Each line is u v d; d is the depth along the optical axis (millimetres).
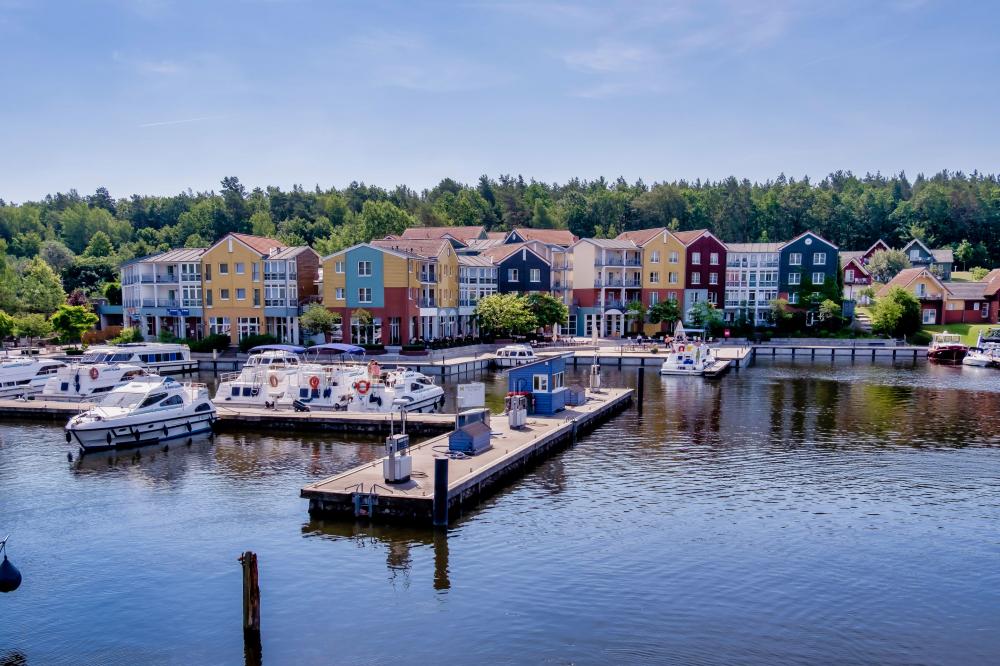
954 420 53375
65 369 58938
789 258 118625
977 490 35906
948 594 24766
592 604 23750
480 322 101188
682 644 21422
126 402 46312
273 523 30734
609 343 104938
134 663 20734
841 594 24641
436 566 26453
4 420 53406
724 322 113625
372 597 24172
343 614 23109
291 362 74938
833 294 115688
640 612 23250
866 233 194375
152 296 99812
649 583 25250
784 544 28797
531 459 40000
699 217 198000
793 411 57000
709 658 20703
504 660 20562
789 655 20953
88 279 132375
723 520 31406
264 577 25625
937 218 188875
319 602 23859
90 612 23516
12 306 104625
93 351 75375
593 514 31953
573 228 195500
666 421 52938
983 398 63594
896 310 108125
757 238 197750
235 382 55250
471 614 23047
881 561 27312
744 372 83188
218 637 21969
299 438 47062
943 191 197125
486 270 112250
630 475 38219
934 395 65375
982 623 22906
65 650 21422
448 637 21750
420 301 94500
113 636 22125
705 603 23891
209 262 95312
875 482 37219
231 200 191750
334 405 53281
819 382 74312
